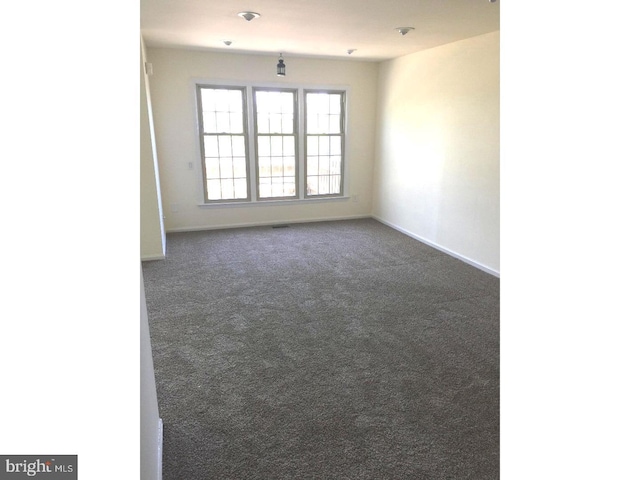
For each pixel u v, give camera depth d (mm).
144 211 4891
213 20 4012
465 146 4934
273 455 2041
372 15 3760
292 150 6770
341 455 2045
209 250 5430
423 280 4453
